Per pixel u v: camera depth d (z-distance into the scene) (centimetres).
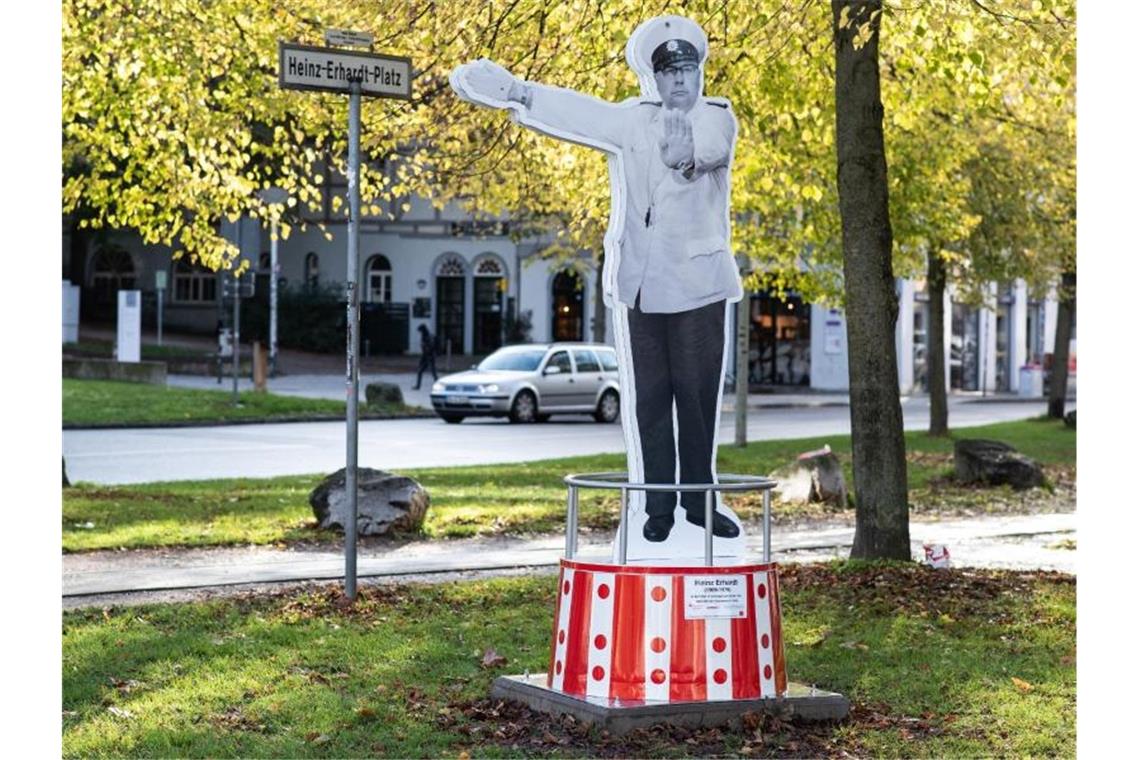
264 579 1316
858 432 1425
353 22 1563
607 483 864
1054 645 1061
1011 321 6788
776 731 821
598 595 853
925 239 2639
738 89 1568
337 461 2673
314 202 1888
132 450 2862
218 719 818
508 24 1455
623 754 770
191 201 1842
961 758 772
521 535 1684
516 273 6681
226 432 3400
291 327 6606
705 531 862
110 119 1786
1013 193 2922
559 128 904
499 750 768
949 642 1070
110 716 820
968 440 2359
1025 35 1260
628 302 917
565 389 3869
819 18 1366
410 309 6769
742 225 2378
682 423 922
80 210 6425
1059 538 1752
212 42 1734
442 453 2862
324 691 887
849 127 1382
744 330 2845
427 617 1145
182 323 6912
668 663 837
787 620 1150
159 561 1428
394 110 1708
